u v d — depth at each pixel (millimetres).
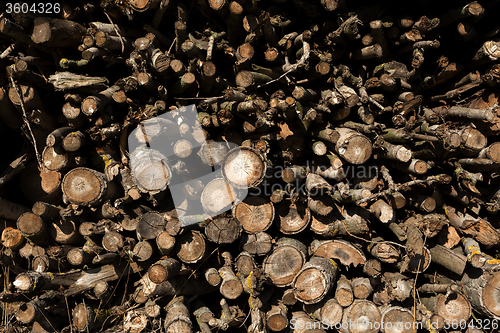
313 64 1463
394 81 1424
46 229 1481
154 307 1417
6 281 1473
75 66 1436
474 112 1352
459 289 1423
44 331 1464
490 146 1348
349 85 1455
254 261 1386
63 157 1448
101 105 1366
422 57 1387
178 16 1441
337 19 1392
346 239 1475
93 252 1454
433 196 1448
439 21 1373
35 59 1470
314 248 1448
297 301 1473
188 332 1350
